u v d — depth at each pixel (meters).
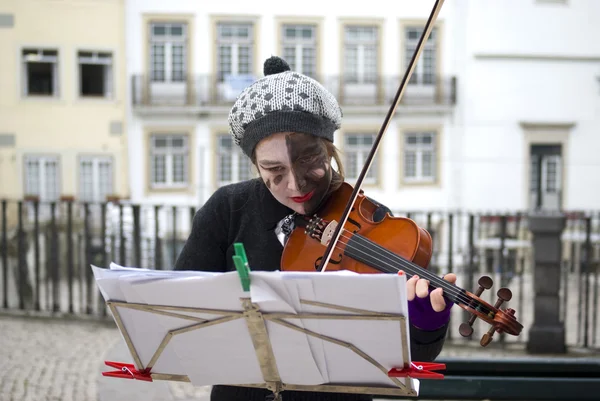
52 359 7.00
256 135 2.15
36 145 25.83
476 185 27.28
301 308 1.78
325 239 2.31
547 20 27.05
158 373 2.06
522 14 26.94
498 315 1.99
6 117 25.66
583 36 27.16
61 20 25.77
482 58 27.00
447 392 3.53
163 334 1.95
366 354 1.85
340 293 1.73
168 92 26.50
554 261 7.82
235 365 1.95
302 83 2.18
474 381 3.51
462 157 27.17
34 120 25.81
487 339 1.98
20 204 9.53
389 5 27.00
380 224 2.33
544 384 3.47
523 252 14.97
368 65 27.19
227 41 26.67
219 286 1.78
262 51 26.81
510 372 3.64
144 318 1.93
